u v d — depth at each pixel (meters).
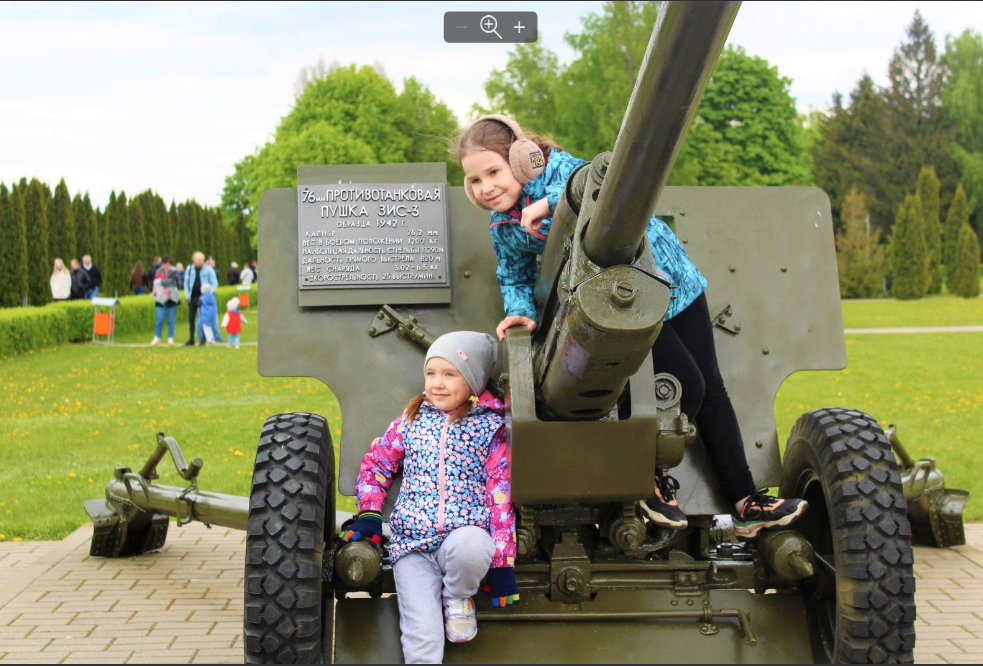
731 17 1.59
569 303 2.22
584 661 2.75
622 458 2.61
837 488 2.74
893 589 2.62
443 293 3.52
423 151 40.31
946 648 3.76
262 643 2.54
